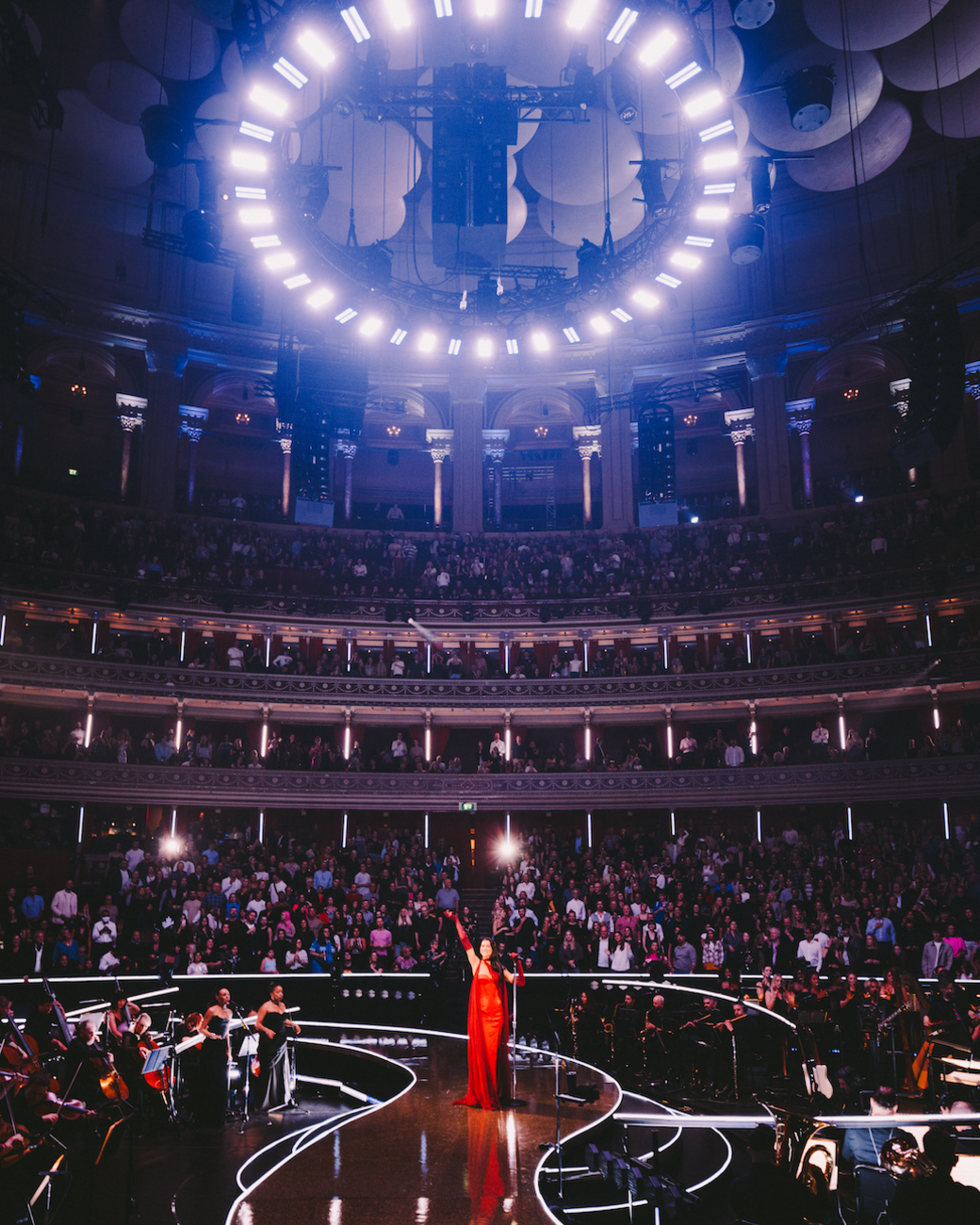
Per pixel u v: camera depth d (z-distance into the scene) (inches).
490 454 1664.6
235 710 1407.5
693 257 824.3
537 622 1467.8
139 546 1408.7
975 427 1395.2
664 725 1455.5
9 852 1080.2
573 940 941.8
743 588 1403.8
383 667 1437.0
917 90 1085.1
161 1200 418.6
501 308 886.4
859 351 1482.5
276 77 681.6
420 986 919.0
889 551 1357.0
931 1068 581.9
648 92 787.4
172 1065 565.0
